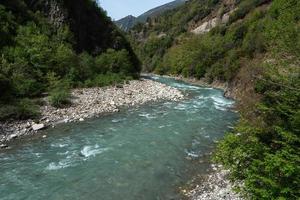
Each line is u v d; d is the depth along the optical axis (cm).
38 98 2944
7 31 3503
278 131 900
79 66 4166
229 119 2712
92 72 4481
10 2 3959
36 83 3138
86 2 5462
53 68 3738
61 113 2614
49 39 4131
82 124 2412
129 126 2412
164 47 10819
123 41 6384
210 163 1694
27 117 2378
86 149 1869
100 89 3847
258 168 895
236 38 6531
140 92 3959
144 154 1817
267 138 1000
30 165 1600
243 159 969
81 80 4041
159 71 9194
